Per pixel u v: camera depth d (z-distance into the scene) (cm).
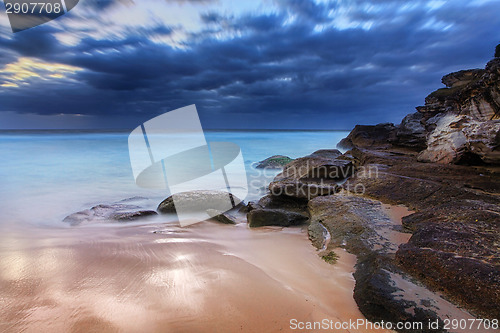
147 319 240
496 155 593
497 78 721
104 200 809
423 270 281
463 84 1300
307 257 387
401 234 397
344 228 444
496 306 222
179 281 303
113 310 252
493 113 767
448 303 242
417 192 544
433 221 392
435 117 1262
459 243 297
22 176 1152
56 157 1670
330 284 308
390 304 246
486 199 454
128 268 336
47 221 613
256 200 805
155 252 391
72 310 252
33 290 286
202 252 391
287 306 262
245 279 308
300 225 559
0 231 532
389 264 306
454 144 754
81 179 1098
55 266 342
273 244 445
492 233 312
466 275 252
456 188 518
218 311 252
